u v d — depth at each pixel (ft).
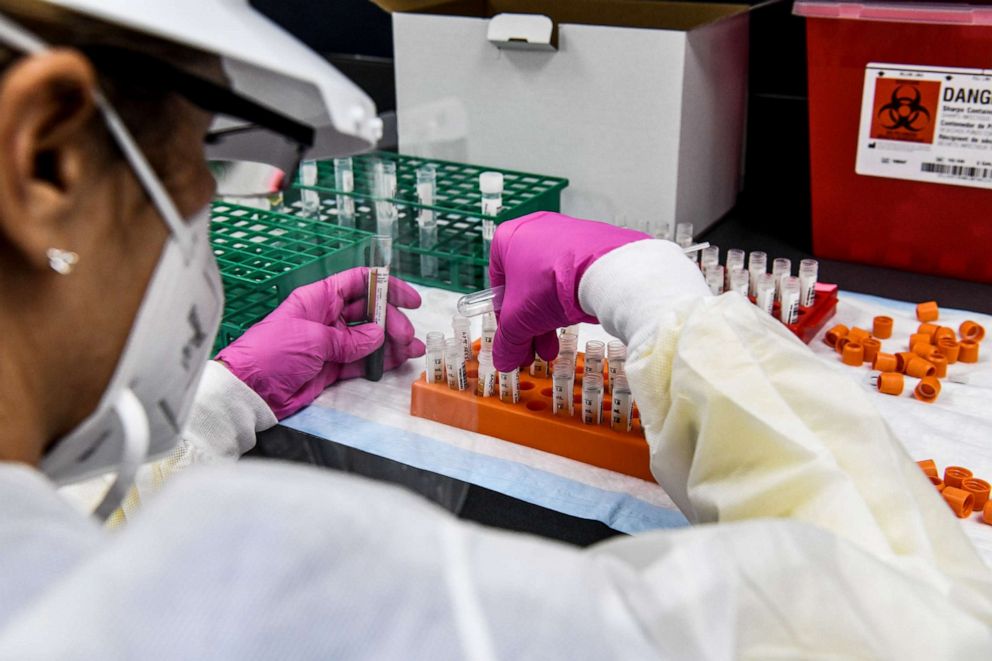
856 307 4.51
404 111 5.27
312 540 0.84
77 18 1.03
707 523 2.00
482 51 4.88
